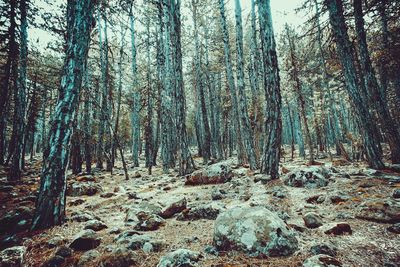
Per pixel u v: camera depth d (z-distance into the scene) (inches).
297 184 246.8
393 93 895.1
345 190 212.5
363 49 374.0
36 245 146.0
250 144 445.1
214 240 126.0
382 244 110.7
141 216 198.4
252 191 244.7
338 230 127.9
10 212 210.1
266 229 117.3
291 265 99.3
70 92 203.9
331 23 352.5
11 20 521.3
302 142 960.9
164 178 464.1
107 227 181.3
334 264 93.7
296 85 663.1
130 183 446.6
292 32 680.4
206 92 1290.6
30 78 837.2
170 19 462.0
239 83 467.2
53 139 196.1
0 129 739.4
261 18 303.4
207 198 249.9
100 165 780.6
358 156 608.7
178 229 162.4
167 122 629.6
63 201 196.1
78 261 118.6
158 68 835.4
